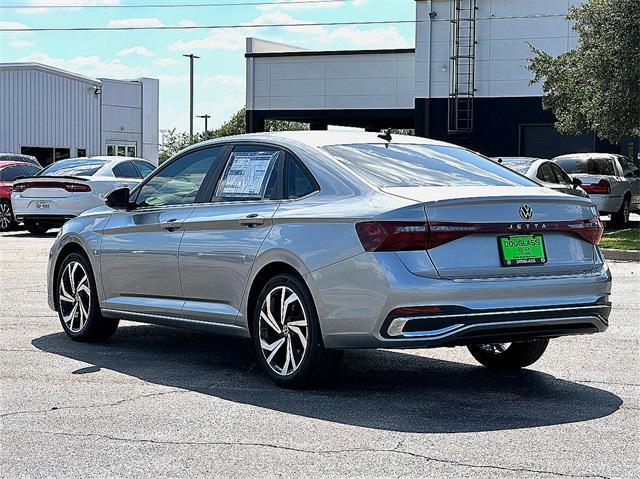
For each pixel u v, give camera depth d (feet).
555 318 20.90
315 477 15.65
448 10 124.77
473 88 124.16
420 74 126.82
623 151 118.42
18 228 77.20
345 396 21.40
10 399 20.98
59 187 63.62
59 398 21.09
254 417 19.49
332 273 20.71
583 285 21.39
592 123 87.45
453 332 19.85
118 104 160.66
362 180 21.58
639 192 83.66
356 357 26.32
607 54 77.87
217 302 23.86
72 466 16.25
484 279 20.27
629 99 77.00
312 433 18.29
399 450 17.16
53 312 33.40
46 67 145.69
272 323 22.25
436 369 24.72
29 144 143.95
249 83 140.46
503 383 22.99
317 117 137.69
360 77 135.23
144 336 29.45
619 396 21.63
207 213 24.20
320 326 21.07
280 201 22.67
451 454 16.93
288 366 21.95
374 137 24.27
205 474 15.81
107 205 26.58
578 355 26.43
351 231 20.53
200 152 25.48
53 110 147.74
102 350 26.96
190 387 22.27
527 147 123.34
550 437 18.07
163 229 25.30
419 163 23.00
